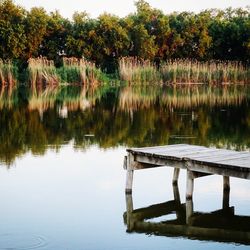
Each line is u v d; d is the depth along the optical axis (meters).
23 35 46.53
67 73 39.84
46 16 49.62
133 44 51.50
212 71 42.44
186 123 17.72
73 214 7.43
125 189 8.67
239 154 8.40
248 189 8.84
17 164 10.69
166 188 8.95
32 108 22.53
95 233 6.64
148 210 7.70
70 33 50.41
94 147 12.78
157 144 13.26
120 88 37.19
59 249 6.06
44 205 7.87
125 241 6.35
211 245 6.20
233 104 25.20
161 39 53.44
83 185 9.08
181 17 56.22
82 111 21.55
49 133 15.20
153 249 6.06
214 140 13.96
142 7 56.59
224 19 58.28
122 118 19.17
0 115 19.77
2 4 47.72
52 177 9.62
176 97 29.36
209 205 7.94
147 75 41.53
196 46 53.84
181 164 8.09
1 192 8.58
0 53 46.31
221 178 9.64
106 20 49.72
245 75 43.81
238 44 53.16
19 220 7.14
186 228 6.87
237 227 6.92
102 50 49.88
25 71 41.12
